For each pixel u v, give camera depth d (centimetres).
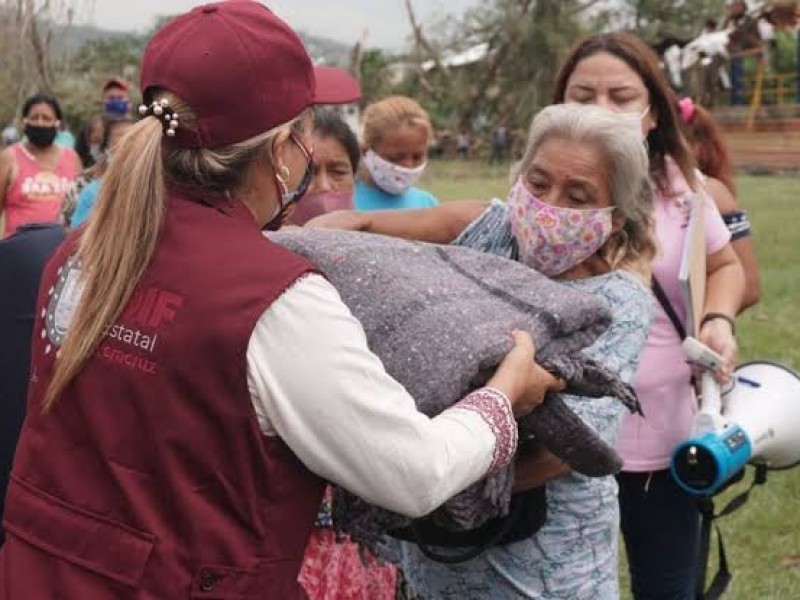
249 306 175
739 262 346
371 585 290
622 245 251
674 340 318
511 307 206
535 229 242
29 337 282
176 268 180
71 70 2464
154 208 181
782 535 483
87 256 183
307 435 176
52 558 183
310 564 282
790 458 317
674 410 318
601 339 235
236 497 179
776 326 844
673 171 326
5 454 285
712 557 461
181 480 178
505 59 4003
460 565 246
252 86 183
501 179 3061
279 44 186
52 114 786
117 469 179
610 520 249
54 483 184
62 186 786
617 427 239
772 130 2930
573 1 3912
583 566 245
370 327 195
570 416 211
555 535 241
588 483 243
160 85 184
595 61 326
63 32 2344
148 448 179
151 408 177
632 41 328
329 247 208
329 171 369
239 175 188
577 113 243
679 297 315
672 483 322
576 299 209
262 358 175
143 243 181
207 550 177
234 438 177
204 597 177
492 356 193
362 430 175
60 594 181
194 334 175
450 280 206
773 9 2888
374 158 443
